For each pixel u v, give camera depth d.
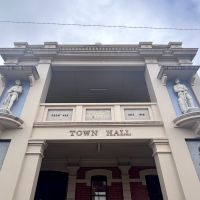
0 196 6.25
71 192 9.90
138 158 10.91
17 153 7.19
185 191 6.43
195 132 7.81
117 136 7.86
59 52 11.23
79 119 8.48
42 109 8.84
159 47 11.78
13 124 7.73
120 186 10.25
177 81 9.66
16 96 8.95
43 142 7.60
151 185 10.43
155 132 8.03
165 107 8.72
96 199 10.11
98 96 13.01
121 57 11.23
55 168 10.62
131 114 8.89
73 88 12.37
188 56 11.21
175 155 7.22
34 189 6.77
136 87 12.38
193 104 8.72
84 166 10.84
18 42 11.66
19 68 9.34
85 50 11.28
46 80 10.06
